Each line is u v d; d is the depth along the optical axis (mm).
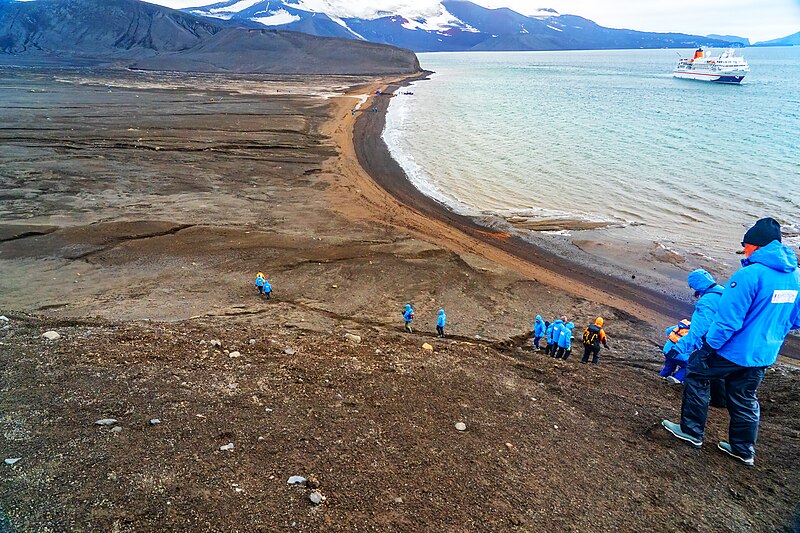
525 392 8766
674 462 6305
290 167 39688
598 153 46344
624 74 166625
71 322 11477
